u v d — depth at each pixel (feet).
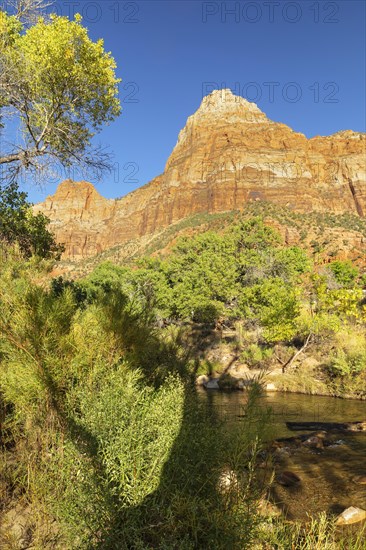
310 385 56.18
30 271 11.31
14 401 9.06
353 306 63.93
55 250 42.11
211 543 6.79
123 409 8.20
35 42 27.12
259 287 89.81
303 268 142.51
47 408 8.96
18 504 8.77
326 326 66.80
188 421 8.46
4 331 8.88
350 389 52.44
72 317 10.25
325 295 65.26
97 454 7.73
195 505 6.97
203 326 110.83
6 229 26.99
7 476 9.24
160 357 14.84
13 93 27.68
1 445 10.41
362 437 29.30
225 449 8.21
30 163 28.76
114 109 31.53
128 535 6.66
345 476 19.81
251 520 7.28
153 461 7.73
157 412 8.40
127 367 10.52
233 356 77.05
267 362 70.38
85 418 8.32
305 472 20.51
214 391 57.57
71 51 27.63
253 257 138.31
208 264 120.88
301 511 14.98
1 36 27.09
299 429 32.32
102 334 10.94
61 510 7.31
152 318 13.79
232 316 103.50
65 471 7.80
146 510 7.16
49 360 8.85
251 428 8.43
